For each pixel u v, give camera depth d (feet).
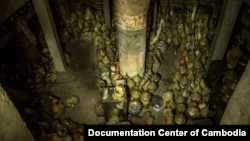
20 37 21.71
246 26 20.72
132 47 20.10
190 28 26.89
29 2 22.72
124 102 19.17
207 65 23.39
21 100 20.07
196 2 30.81
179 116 18.71
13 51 22.99
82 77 25.08
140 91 20.80
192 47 24.54
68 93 23.21
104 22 30.32
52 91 23.36
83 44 30.09
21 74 22.47
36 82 22.93
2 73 21.16
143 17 18.28
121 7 17.38
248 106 6.23
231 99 7.29
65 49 29.14
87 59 27.63
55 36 21.91
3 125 5.83
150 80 22.20
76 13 31.14
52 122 18.98
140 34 19.29
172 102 19.86
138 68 22.30
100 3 32.58
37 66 23.57
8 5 18.19
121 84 19.65
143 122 19.63
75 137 17.79
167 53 27.53
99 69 23.93
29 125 18.17
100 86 21.08
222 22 19.06
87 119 20.80
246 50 22.00
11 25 20.35
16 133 6.63
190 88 20.81
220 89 19.21
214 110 19.44
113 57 24.57
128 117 20.21
